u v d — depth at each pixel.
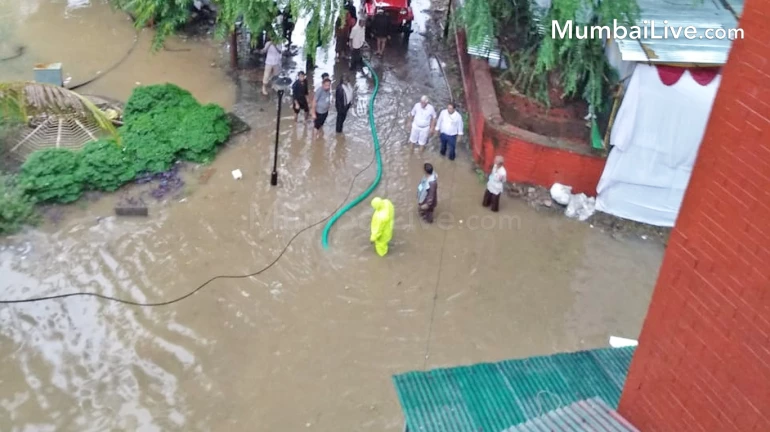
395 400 9.82
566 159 13.30
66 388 9.59
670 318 5.05
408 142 15.23
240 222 12.62
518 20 15.25
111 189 12.91
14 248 11.61
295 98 15.12
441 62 18.44
